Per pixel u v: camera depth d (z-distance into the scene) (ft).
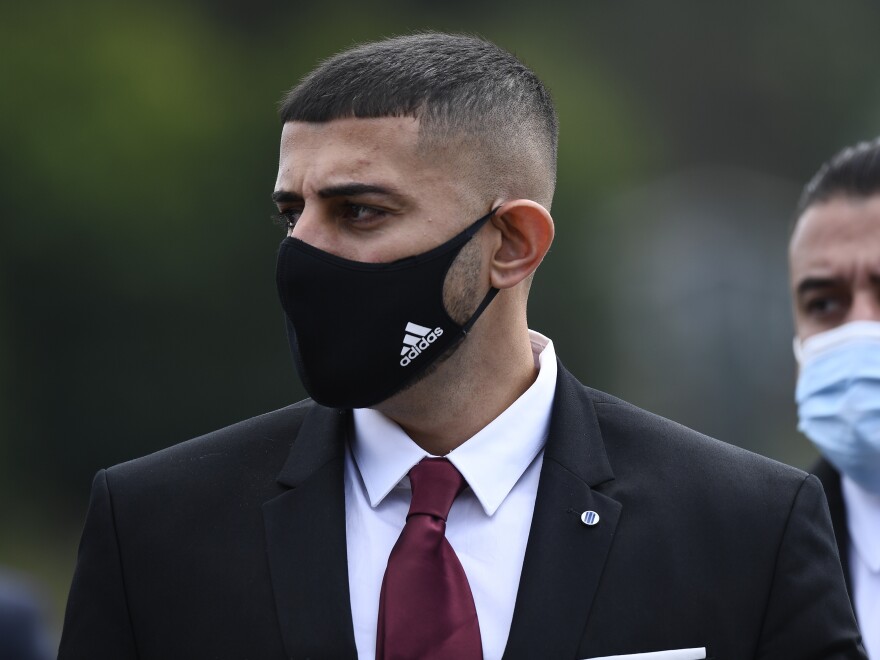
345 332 26.63
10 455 177.78
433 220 26.76
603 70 267.39
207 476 27.71
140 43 183.11
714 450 28.25
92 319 177.37
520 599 26.08
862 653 27.20
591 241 203.41
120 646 26.76
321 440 27.89
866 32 294.66
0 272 176.35
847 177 37.88
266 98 187.42
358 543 27.02
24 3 178.70
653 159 277.44
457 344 27.25
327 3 209.46
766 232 272.92
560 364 29.25
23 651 45.57
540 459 27.94
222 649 26.12
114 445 179.63
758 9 293.43
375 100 26.55
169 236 176.86
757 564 26.96
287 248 26.53
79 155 176.24
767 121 295.69
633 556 26.66
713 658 26.40
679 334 233.55
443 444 27.86
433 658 25.53
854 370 36.81
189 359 178.09
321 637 25.79
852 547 37.27
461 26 238.68
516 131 27.99
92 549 27.35
